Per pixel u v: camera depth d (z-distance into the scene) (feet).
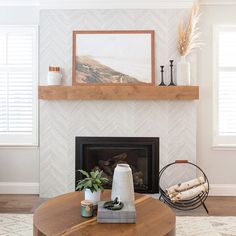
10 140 13.38
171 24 12.33
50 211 6.79
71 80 12.53
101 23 12.42
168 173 12.41
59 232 5.71
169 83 12.40
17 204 11.85
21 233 9.05
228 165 13.17
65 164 12.54
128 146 12.46
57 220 6.28
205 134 13.17
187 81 12.01
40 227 5.93
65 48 12.49
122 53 12.39
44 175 12.55
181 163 12.22
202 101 13.15
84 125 12.51
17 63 13.38
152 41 12.33
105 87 11.98
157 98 11.94
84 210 6.45
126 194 6.97
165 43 12.37
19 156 13.32
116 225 6.05
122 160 13.04
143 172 12.91
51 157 12.55
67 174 12.54
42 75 12.54
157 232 5.74
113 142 12.46
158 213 6.73
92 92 12.02
